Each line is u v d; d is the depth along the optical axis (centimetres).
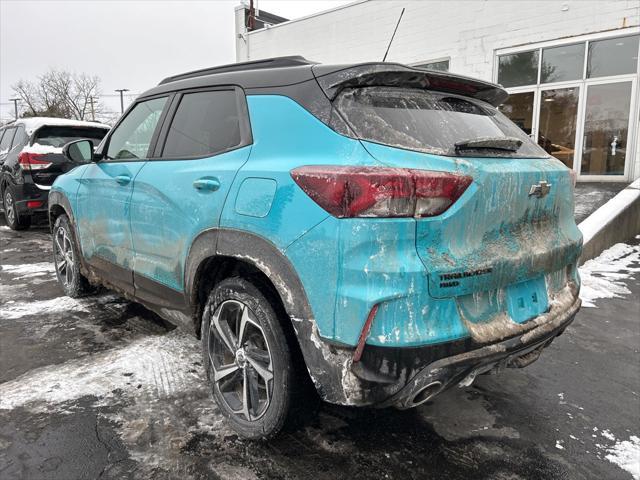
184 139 296
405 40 1284
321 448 242
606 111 1027
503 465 234
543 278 256
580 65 1043
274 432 231
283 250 211
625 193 827
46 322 399
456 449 246
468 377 214
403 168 192
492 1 1133
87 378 304
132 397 283
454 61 1209
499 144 231
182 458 231
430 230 194
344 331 193
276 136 235
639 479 228
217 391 262
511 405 290
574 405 293
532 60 1105
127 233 329
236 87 271
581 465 237
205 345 267
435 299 194
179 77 335
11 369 316
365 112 217
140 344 356
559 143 1097
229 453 236
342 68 227
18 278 534
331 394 201
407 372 190
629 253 702
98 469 222
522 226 238
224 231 239
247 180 232
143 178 308
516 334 222
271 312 227
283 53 1559
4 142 893
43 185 787
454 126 237
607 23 992
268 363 234
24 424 255
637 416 282
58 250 467
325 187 197
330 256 194
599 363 353
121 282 350
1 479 213
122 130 365
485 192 210
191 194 264
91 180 376
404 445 247
